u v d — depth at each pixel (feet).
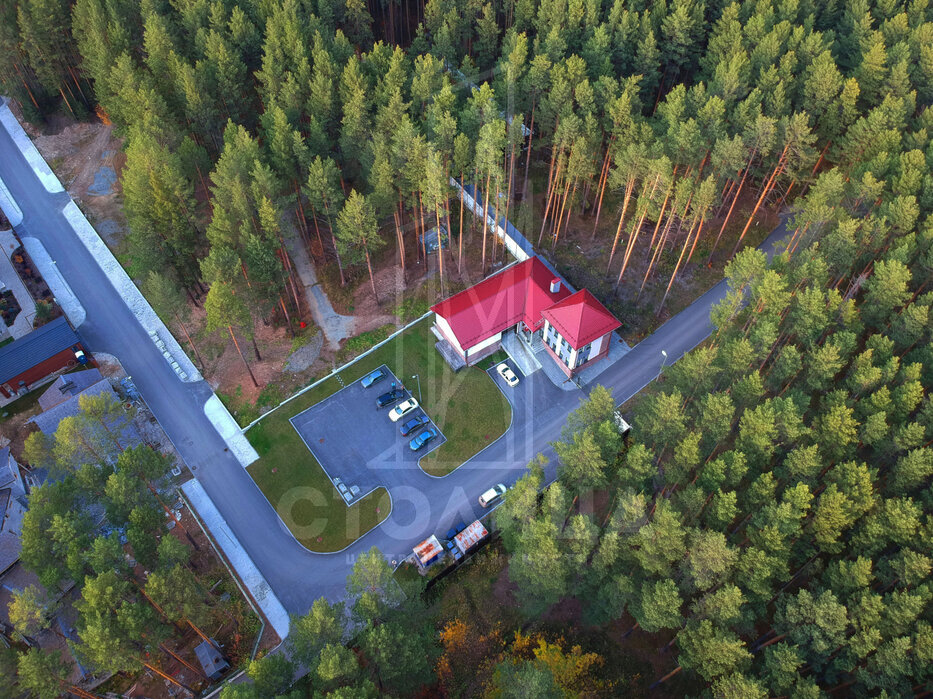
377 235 211.00
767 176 248.73
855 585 136.67
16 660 134.10
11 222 265.54
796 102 248.93
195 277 231.30
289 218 247.70
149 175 206.18
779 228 252.01
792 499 143.54
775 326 175.52
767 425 153.07
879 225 196.54
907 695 128.47
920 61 243.81
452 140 193.06
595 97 231.71
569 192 243.81
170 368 223.10
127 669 136.36
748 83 245.24
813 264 187.73
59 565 151.64
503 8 291.99
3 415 211.41
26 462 199.31
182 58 253.03
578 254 244.22
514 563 150.20
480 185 205.36
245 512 190.49
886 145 216.95
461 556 173.99
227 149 213.05
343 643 155.22
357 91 224.12
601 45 248.93
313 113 238.07
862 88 242.58
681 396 169.78
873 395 164.76
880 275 187.52
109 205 269.44
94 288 244.83
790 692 135.03
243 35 261.65
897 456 163.32
